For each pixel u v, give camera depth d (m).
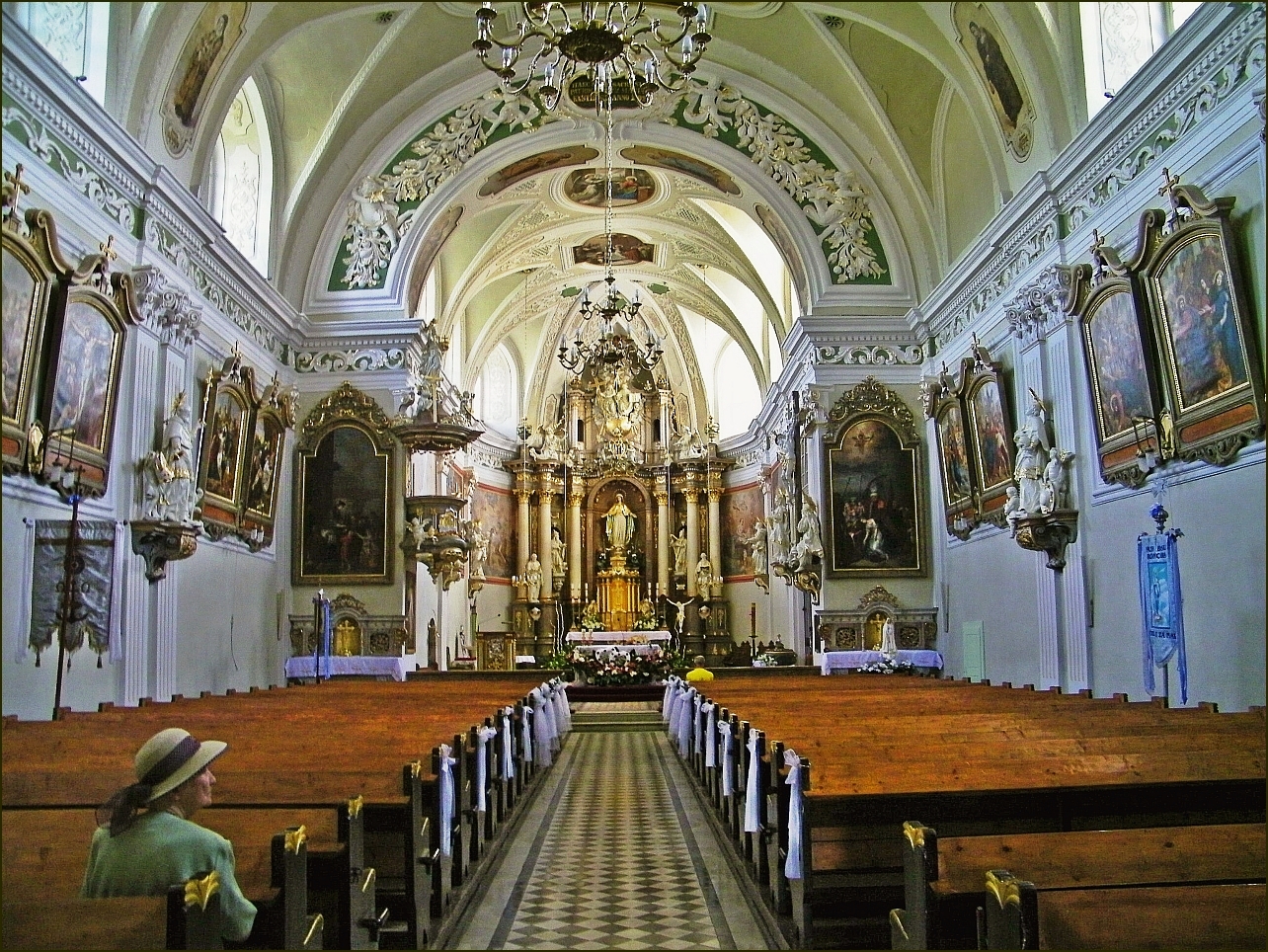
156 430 12.18
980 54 12.96
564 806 10.83
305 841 4.27
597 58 10.98
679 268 26.47
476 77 17.19
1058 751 6.41
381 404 17.95
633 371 23.41
